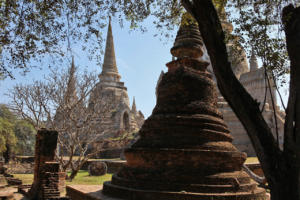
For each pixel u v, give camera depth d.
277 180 6.38
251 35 7.39
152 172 8.81
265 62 7.32
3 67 8.91
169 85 10.59
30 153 52.41
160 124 9.88
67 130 24.00
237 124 34.28
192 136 9.29
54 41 9.21
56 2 8.97
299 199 6.18
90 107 27.16
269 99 36.72
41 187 14.17
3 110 45.59
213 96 10.77
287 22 6.89
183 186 8.19
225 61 7.09
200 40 12.20
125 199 8.64
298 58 6.52
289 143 6.39
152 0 10.22
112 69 59.34
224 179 8.42
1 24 8.70
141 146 9.78
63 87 24.41
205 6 7.21
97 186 12.13
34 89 24.22
